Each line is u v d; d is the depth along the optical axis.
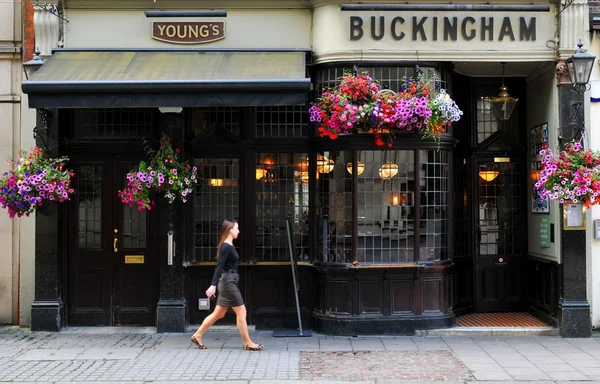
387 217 8.82
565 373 6.89
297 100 7.88
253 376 6.75
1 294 9.19
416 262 8.77
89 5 8.81
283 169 9.27
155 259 9.17
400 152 8.84
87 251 9.17
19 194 8.24
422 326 8.75
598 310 8.84
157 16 8.76
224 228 7.87
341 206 8.86
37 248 8.84
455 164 10.02
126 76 7.99
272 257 9.23
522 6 8.63
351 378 6.68
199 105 7.90
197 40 8.87
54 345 8.08
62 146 9.04
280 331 9.00
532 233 9.83
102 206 9.20
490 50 8.68
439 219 8.95
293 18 8.91
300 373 6.86
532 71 9.69
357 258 8.77
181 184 8.55
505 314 9.89
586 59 8.24
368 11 8.63
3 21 9.13
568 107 8.70
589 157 8.16
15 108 9.14
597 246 8.84
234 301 7.83
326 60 8.71
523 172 10.05
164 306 8.82
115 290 9.17
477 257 10.09
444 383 6.52
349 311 8.75
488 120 10.12
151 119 9.19
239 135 9.18
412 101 8.16
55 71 8.11
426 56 8.65
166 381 6.58
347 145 8.77
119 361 7.34
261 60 8.55
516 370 7.00
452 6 8.61
